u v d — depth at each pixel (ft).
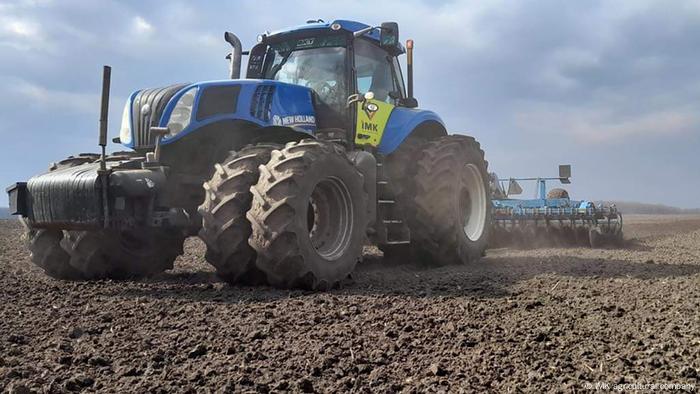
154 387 7.62
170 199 16.16
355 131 19.79
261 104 17.75
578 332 10.21
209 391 7.51
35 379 7.84
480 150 23.72
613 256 24.13
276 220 13.99
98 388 7.63
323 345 9.46
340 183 15.96
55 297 13.93
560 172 36.78
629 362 8.54
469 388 7.61
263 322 11.00
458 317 11.35
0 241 32.40
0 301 13.34
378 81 22.09
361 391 7.52
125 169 15.57
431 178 20.52
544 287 15.01
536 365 8.44
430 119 23.26
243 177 14.69
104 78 14.76
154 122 17.02
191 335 10.15
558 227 31.42
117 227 14.80
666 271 18.20
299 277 14.40
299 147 15.23
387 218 19.63
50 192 15.43
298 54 21.09
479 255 22.57
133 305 12.76
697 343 9.44
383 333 10.21
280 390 7.60
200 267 21.21
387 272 18.98
